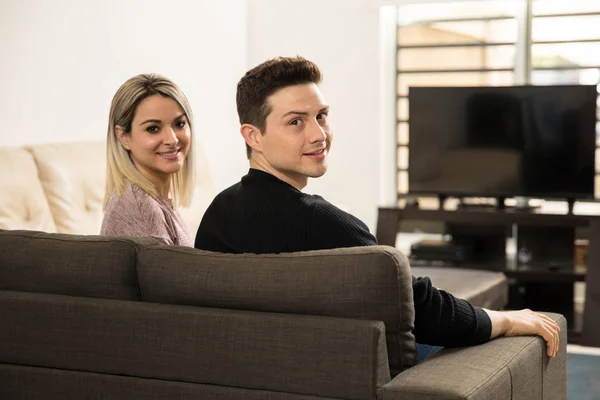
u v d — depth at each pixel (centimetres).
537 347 238
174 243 301
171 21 609
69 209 433
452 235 598
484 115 580
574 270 550
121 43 558
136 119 298
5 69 466
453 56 664
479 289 450
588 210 632
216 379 216
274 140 234
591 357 497
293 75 234
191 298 223
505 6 646
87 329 229
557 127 565
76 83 519
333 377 204
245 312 215
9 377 238
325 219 226
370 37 674
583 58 629
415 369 210
